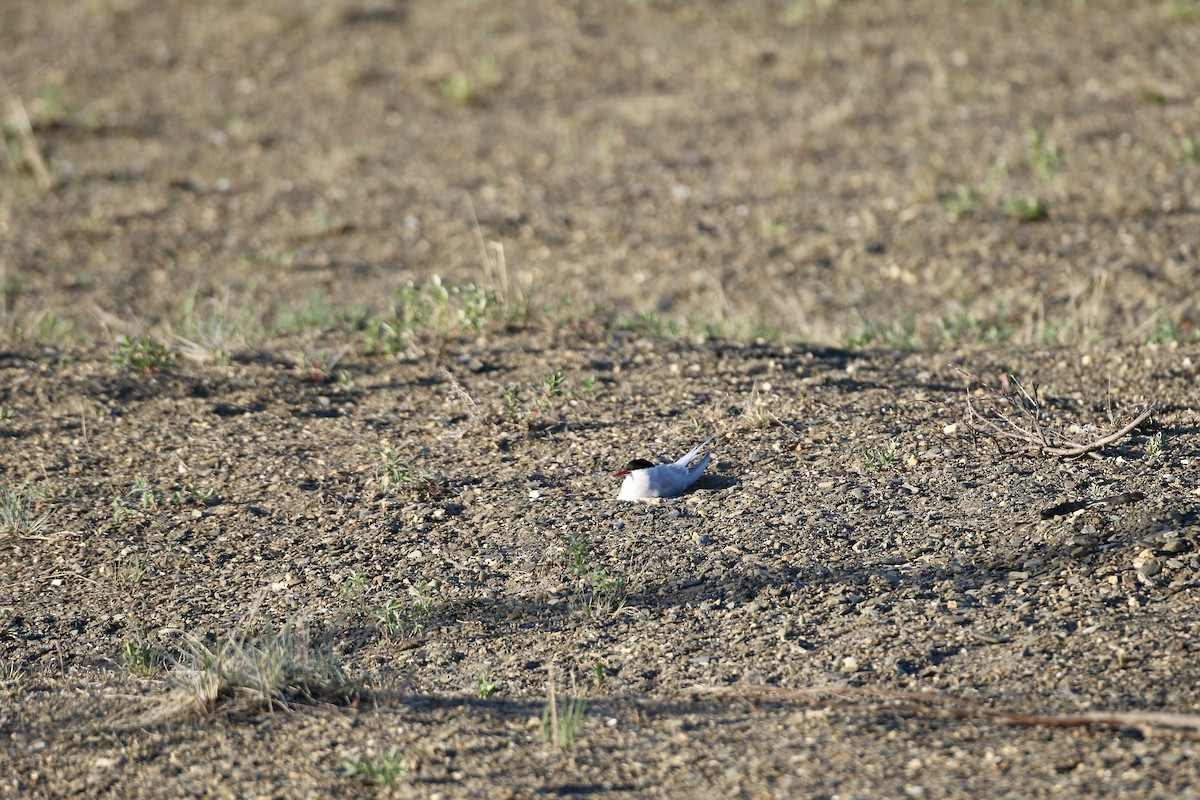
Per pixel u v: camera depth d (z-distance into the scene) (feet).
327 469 72.79
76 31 202.90
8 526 66.80
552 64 182.39
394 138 163.22
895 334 98.43
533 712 49.42
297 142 163.22
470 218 139.23
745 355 87.45
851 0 193.67
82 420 80.23
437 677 52.95
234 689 51.44
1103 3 181.57
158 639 56.85
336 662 53.88
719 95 167.73
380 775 44.91
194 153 160.66
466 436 76.07
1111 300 107.86
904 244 123.75
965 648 51.19
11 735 49.75
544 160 153.69
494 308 95.09
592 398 80.48
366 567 61.82
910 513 62.59
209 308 120.06
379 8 207.41
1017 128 145.48
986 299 111.14
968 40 174.60
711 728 47.34
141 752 48.11
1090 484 63.46
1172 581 53.83
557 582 59.21
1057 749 43.73
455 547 63.05
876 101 159.74
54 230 140.36
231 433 78.23
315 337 96.12
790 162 146.00
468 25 199.21
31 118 169.07
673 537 62.13
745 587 57.36
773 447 71.87
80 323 115.96
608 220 136.26
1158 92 148.87
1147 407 74.28
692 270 123.65
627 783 44.09
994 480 65.31
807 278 120.47
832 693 48.88
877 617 54.03
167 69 188.34
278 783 45.50
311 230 139.13
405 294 92.43
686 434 74.64
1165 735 43.65
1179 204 122.62
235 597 59.98
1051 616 52.65
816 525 62.13
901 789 42.22
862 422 74.38
